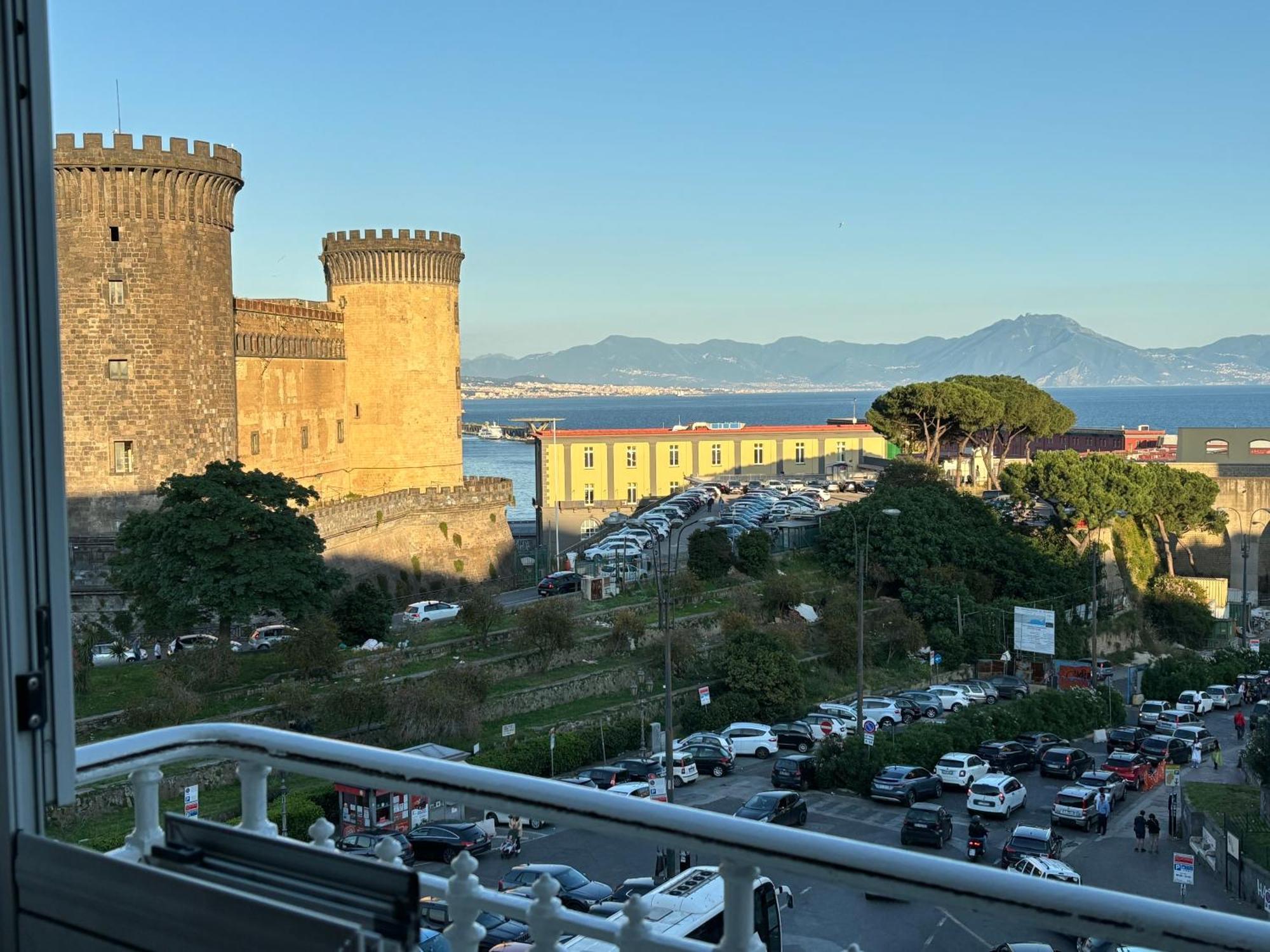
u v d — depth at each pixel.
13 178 4.71
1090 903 4.17
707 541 88.94
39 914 4.70
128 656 64.88
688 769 55.66
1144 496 108.50
